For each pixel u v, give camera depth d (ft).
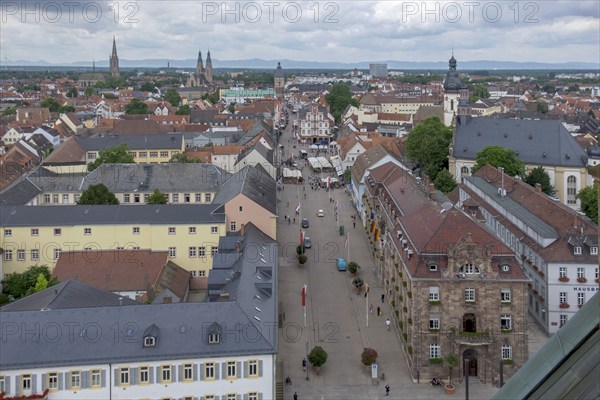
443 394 311.88
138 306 283.18
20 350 261.44
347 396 309.83
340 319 404.16
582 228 385.91
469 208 485.15
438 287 320.29
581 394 66.54
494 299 317.63
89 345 266.77
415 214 396.37
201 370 270.26
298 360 347.56
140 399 266.98
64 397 261.24
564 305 374.22
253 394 274.57
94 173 629.92
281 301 433.07
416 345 322.34
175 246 465.88
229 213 480.64
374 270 500.33
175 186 618.03
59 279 414.00
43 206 475.72
